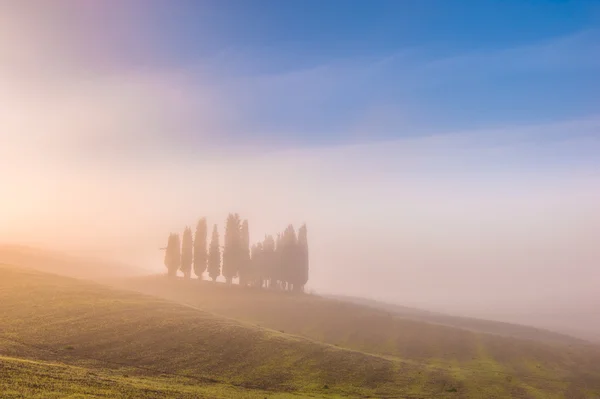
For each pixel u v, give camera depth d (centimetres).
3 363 4675
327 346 7888
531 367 8044
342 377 6384
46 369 4803
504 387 6569
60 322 7469
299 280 16788
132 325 7806
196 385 5409
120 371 5650
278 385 5888
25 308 8106
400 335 10456
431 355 8775
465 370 7519
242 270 16588
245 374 6197
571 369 8144
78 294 9806
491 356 8769
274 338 7975
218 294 14975
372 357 7575
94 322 7706
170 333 7612
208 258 17100
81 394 3981
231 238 16725
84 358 6000
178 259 17738
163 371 5944
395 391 6022
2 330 6681
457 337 10381
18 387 3872
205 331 7931
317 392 5734
